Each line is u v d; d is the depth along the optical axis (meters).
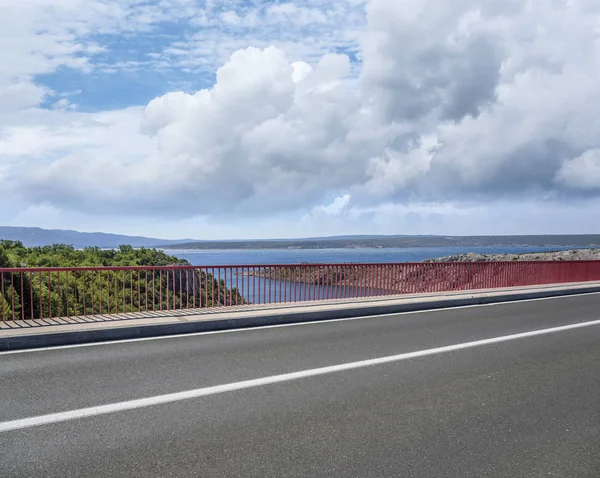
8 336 7.98
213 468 3.81
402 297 14.14
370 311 12.25
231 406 5.21
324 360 7.27
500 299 15.31
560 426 4.73
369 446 4.23
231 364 7.01
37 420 4.78
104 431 4.52
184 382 6.09
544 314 12.33
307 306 12.07
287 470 3.78
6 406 5.18
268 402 5.34
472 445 4.27
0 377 6.28
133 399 5.42
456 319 11.46
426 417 4.93
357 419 4.85
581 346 8.38
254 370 6.68
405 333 9.59
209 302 15.94
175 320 9.66
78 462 3.90
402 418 4.89
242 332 9.65
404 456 4.04
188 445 4.23
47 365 6.91
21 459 3.95
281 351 7.89
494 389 5.88
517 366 6.98
